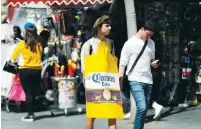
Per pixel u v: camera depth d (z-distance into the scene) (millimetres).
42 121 19125
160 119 19469
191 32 22844
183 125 18219
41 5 21781
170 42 22453
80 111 20766
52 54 21844
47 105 22109
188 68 22438
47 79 22141
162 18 22188
